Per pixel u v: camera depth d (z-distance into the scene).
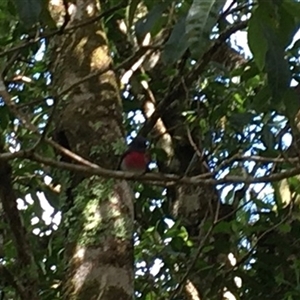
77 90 4.20
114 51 5.46
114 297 3.73
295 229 5.31
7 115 4.86
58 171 4.21
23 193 5.60
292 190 5.00
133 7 3.03
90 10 4.43
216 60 5.99
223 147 5.06
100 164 4.03
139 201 5.82
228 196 5.41
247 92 5.40
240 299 5.43
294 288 5.10
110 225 3.92
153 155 5.95
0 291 4.56
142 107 5.98
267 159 3.05
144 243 5.32
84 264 3.82
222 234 5.49
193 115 5.66
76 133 4.12
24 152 2.87
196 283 5.43
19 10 2.57
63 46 4.36
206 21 2.30
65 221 4.04
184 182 2.81
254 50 2.58
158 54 5.96
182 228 5.30
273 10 2.49
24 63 5.54
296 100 2.69
